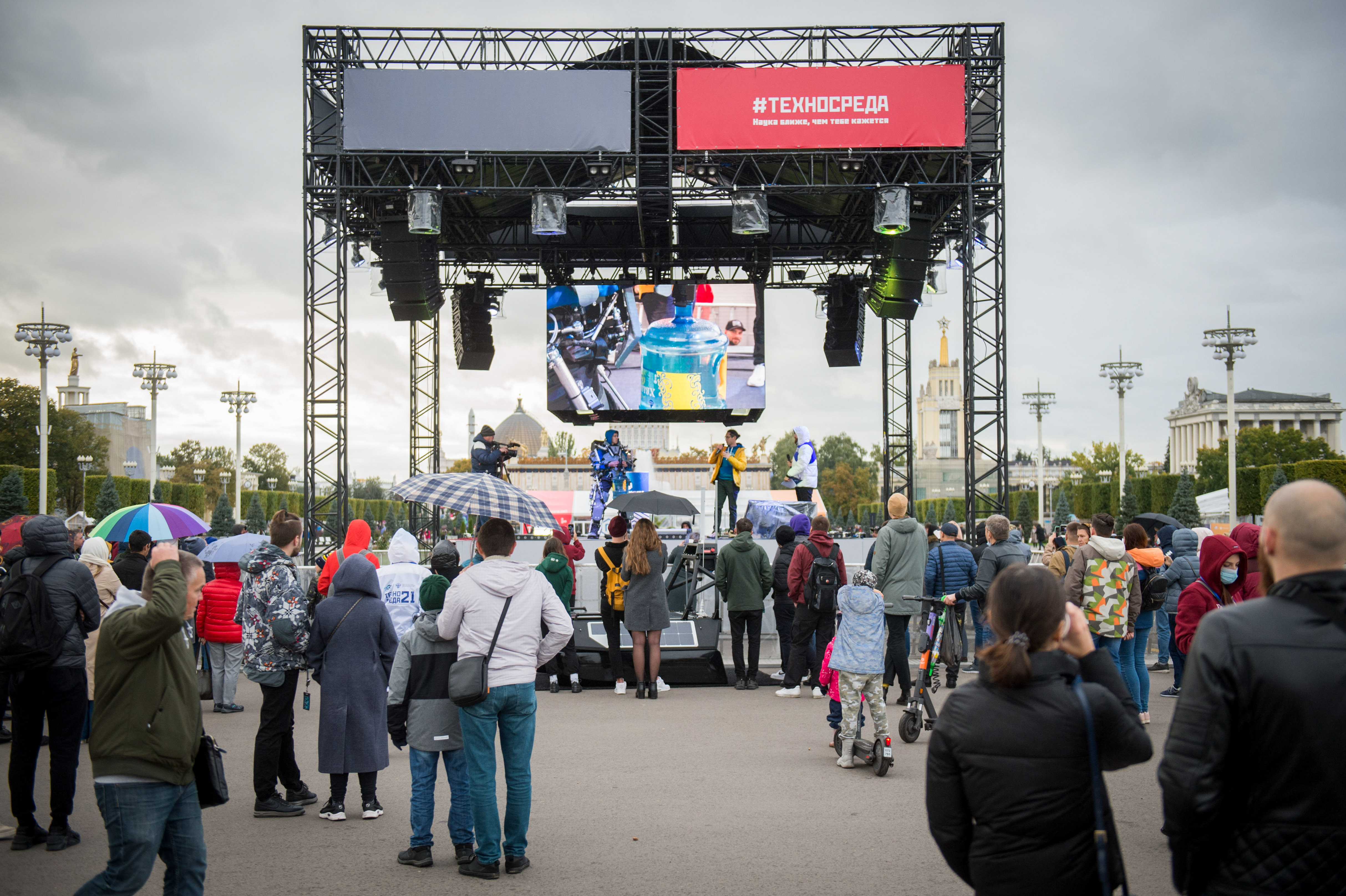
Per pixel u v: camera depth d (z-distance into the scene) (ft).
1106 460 306.76
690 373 78.79
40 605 20.20
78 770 28.55
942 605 31.24
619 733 32.58
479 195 62.59
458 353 80.48
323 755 22.48
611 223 76.07
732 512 65.98
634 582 39.78
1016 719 9.89
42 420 137.80
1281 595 9.15
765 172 64.44
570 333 79.05
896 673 35.01
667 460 191.01
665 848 20.45
